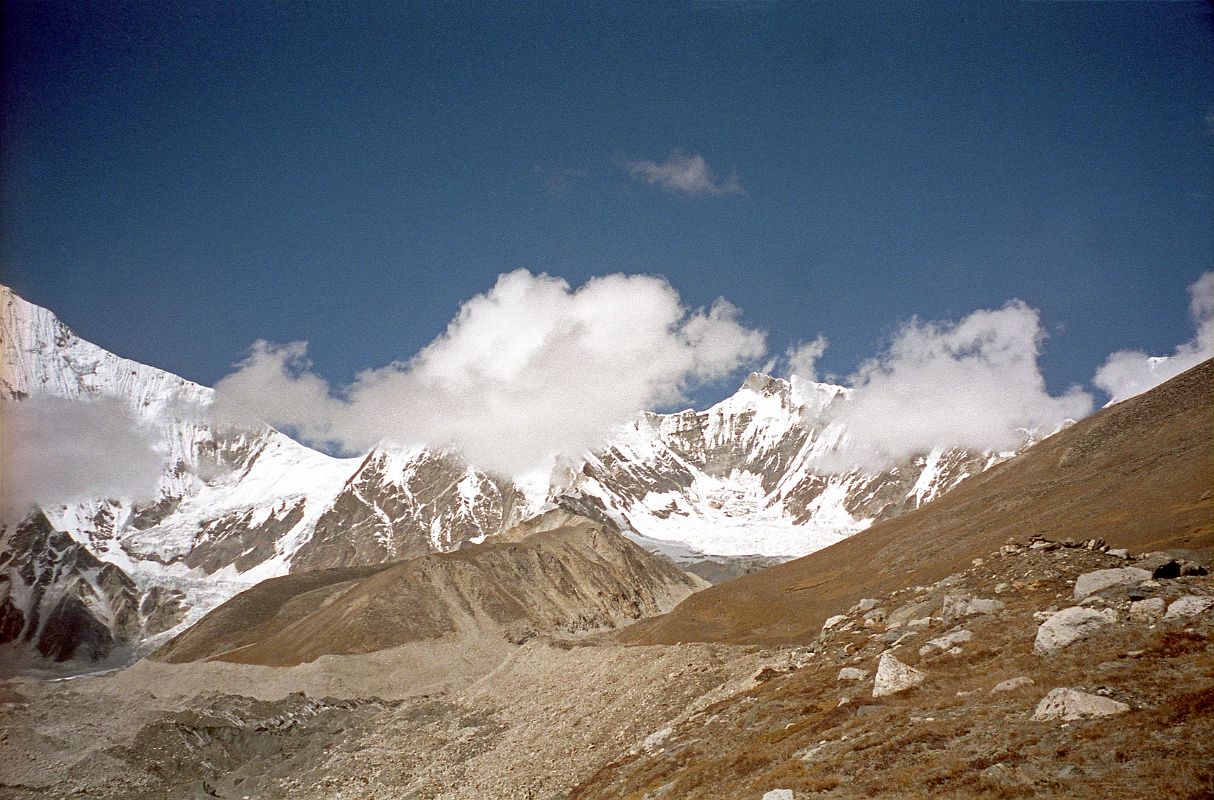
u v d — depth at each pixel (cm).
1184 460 9200
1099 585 4469
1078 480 11388
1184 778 2486
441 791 7506
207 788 10694
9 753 11312
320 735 12581
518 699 11006
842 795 3091
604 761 6088
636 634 15550
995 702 3481
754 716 4756
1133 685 3141
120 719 12938
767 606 13738
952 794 2817
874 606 6794
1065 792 2623
